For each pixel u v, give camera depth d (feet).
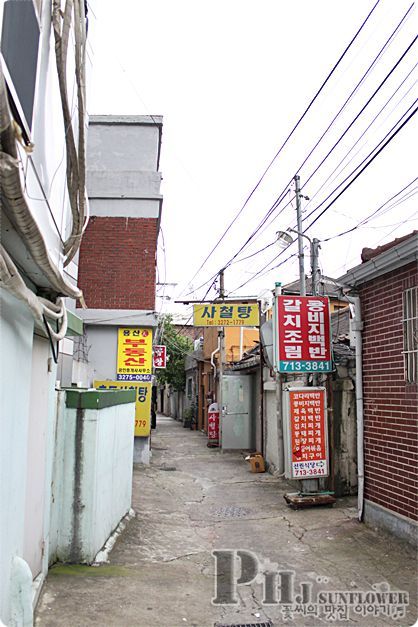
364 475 22.98
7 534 10.37
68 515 17.04
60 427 17.07
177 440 62.13
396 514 20.08
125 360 40.45
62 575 15.72
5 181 8.30
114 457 20.47
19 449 11.43
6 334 10.10
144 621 13.20
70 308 25.71
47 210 12.68
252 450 50.14
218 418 54.75
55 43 11.64
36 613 12.94
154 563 17.99
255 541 21.11
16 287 9.97
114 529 20.63
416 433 18.92
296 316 27.71
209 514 25.88
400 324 20.31
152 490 31.14
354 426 29.37
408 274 19.88
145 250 41.14
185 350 93.09
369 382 22.72
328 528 22.54
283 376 37.06
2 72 7.69
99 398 17.37
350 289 23.98
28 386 12.23
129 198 41.42
